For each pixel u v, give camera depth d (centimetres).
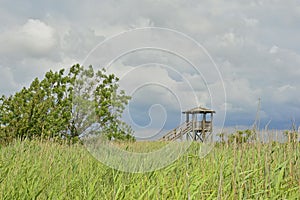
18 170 524
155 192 379
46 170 543
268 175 356
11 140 1455
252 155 422
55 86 1683
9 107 1608
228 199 339
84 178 483
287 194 361
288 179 378
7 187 443
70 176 504
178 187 392
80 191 435
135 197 395
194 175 439
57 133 1425
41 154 641
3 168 535
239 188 350
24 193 417
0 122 1553
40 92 1627
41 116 1547
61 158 662
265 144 434
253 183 384
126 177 500
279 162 417
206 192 374
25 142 820
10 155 664
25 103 1592
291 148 413
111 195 407
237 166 393
